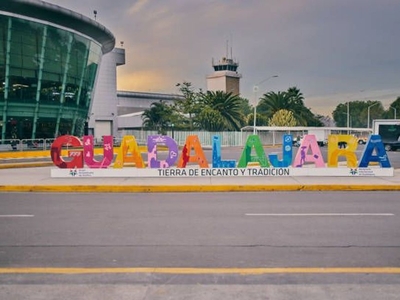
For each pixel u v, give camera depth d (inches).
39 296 181.3
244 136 2389.3
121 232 300.0
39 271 215.2
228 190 523.8
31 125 1689.2
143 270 215.5
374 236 284.5
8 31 1552.7
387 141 1630.2
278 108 3491.6
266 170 626.5
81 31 1809.8
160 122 2874.0
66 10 1670.8
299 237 282.7
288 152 630.5
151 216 360.2
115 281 199.6
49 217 358.0
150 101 4345.5
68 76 1797.5
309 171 623.8
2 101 1577.3
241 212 377.1
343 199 451.8
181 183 549.0
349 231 299.7
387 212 373.7
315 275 206.2
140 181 575.2
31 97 1668.3
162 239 279.1
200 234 292.8
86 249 256.1
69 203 434.6
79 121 1941.4
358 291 184.5
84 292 185.6
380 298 176.6
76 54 1825.8
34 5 1558.8
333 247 257.4
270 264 224.5
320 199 452.4
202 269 216.5
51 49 1702.8
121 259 235.1
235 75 5305.1
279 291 185.3
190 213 373.4
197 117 2704.2
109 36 2015.3
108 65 2987.2
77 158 643.5
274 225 321.1
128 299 177.5
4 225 326.0
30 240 278.4
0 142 1573.6
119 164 637.9
